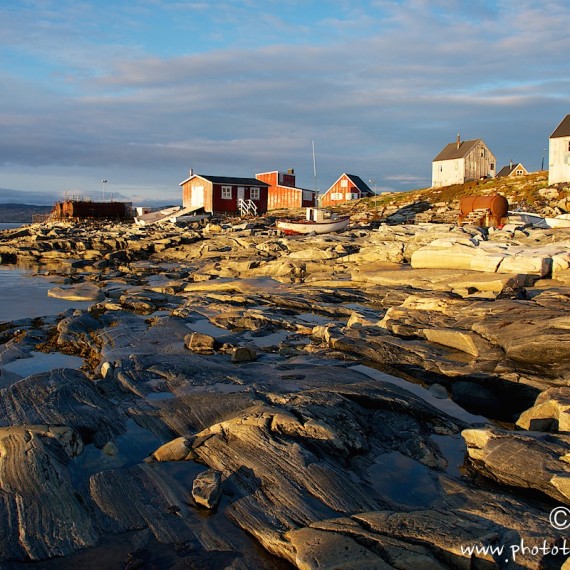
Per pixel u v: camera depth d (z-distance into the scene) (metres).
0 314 19.12
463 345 12.08
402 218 51.28
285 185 74.12
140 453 8.05
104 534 6.09
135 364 11.77
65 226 58.22
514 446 7.09
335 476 6.80
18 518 6.18
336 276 24.31
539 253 19.52
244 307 18.80
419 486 6.98
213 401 9.44
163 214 61.47
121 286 26.16
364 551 5.29
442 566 5.05
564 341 10.58
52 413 8.80
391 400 9.07
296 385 10.26
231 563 5.61
